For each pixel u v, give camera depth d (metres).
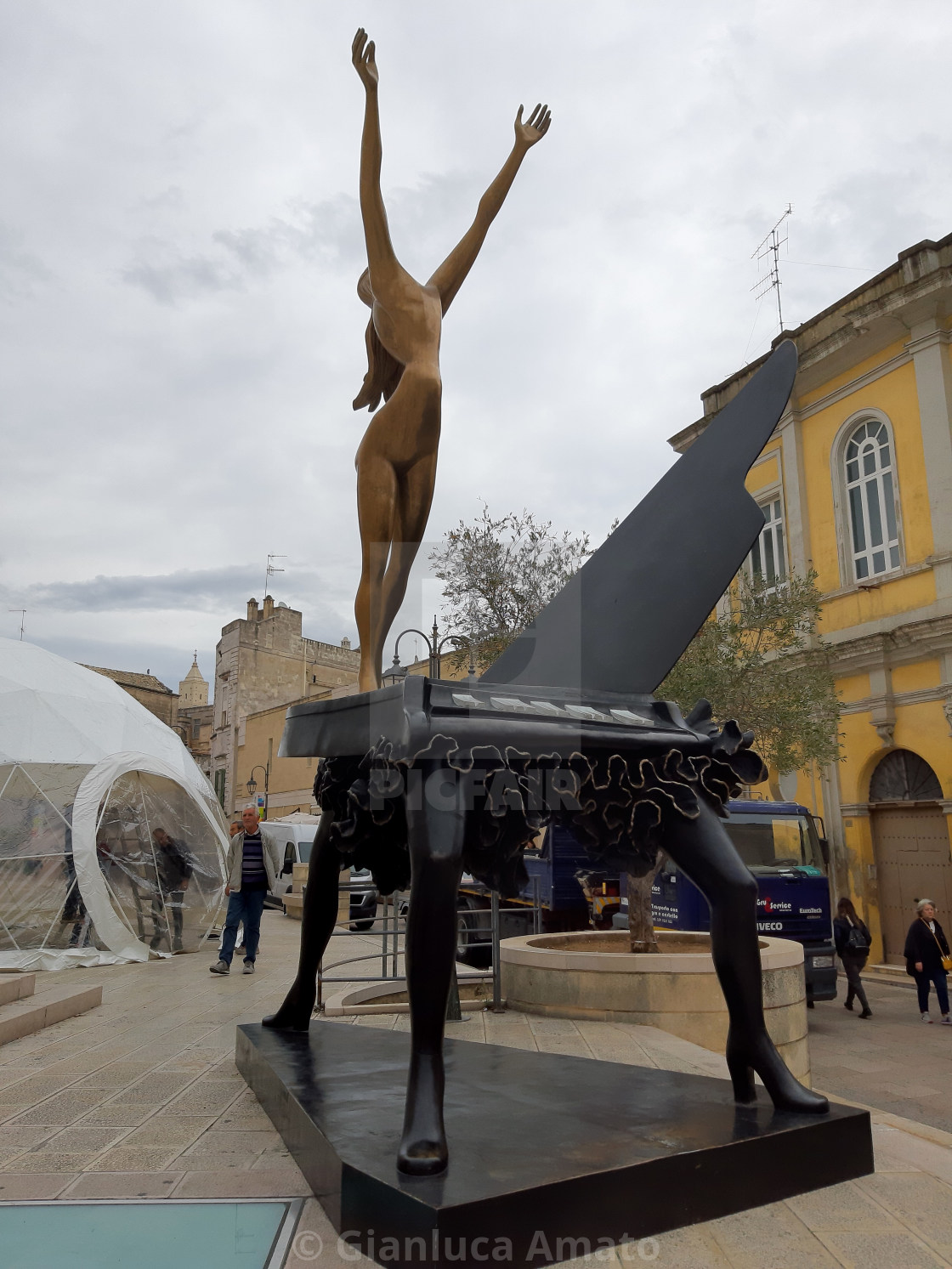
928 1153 2.97
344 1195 2.30
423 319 3.43
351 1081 3.25
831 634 17.08
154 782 11.33
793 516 18.19
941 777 15.01
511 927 11.93
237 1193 2.69
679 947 7.94
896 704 15.88
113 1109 3.72
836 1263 2.14
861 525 17.09
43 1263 2.20
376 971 8.94
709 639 12.90
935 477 15.41
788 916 11.31
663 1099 2.99
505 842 3.01
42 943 9.55
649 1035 5.55
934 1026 11.21
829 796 16.91
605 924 11.94
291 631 43.41
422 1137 2.28
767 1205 2.49
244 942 9.11
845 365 17.38
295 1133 2.98
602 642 3.41
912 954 11.62
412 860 2.55
